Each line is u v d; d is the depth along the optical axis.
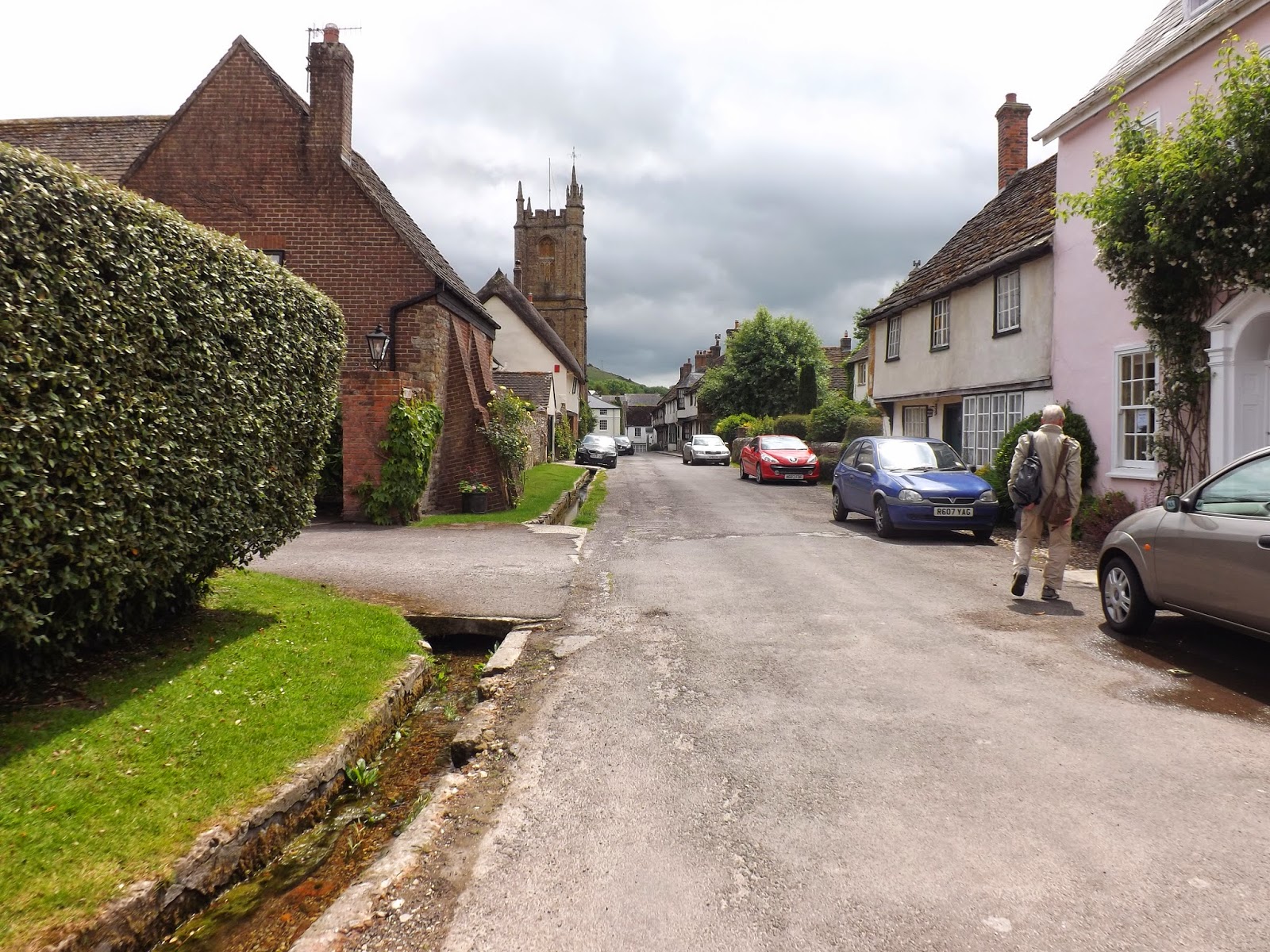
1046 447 7.56
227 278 5.29
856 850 3.17
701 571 9.29
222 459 5.30
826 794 3.66
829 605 7.55
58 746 3.62
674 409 92.25
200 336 4.97
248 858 3.32
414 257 14.80
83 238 3.99
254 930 2.95
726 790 3.73
